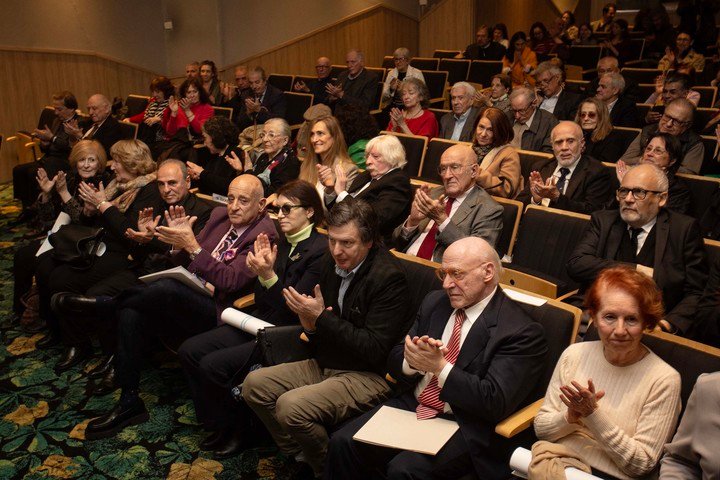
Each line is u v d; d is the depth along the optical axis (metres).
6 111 8.78
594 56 10.13
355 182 4.18
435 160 4.83
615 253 3.13
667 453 1.92
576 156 4.12
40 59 9.12
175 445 3.17
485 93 7.21
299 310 2.70
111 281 3.87
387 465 2.35
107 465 3.03
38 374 3.87
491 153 4.46
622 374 2.07
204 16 10.66
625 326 2.00
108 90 10.05
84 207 4.32
